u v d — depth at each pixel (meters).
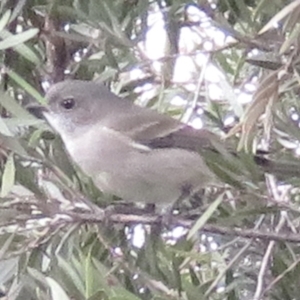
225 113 10.70
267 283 9.52
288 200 9.52
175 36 10.10
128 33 9.77
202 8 9.70
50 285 6.84
